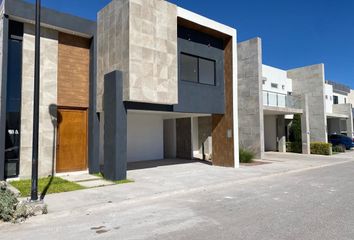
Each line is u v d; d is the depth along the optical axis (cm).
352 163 1734
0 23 1064
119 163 1050
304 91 2681
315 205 712
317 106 2581
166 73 1163
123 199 777
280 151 2486
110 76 1085
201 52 1406
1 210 613
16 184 964
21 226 584
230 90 1475
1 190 696
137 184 989
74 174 1195
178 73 1291
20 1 1048
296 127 2409
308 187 961
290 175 1260
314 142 2366
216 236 507
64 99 1191
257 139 1919
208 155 2031
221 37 1505
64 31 1191
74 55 1233
